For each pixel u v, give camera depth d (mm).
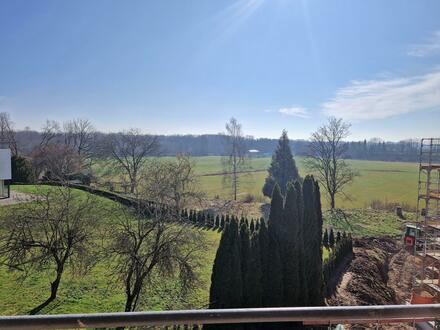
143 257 12367
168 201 13664
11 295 13539
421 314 2039
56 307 12742
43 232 14125
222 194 41250
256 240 11867
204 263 17406
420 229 17281
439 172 16453
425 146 15258
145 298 13000
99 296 13641
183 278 12586
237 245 11320
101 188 29047
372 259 20031
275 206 12234
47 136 46812
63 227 13773
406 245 18328
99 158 41375
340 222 30031
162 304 12820
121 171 37312
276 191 12289
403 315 2035
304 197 13711
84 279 14922
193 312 1963
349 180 33594
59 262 13477
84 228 13969
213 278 11430
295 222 12258
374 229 28141
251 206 35844
